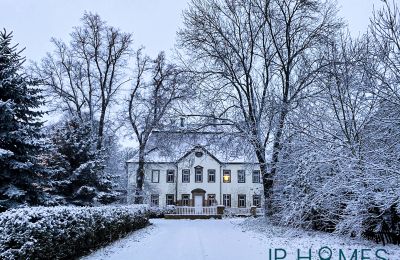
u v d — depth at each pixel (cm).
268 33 2541
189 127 2538
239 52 2586
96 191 2102
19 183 1461
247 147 2334
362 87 1184
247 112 2494
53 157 2059
